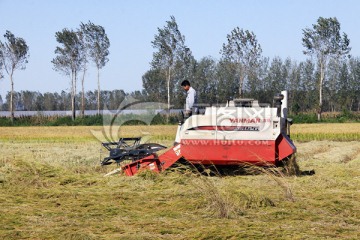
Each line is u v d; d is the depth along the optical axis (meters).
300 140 38.84
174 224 10.68
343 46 70.69
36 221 11.02
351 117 68.19
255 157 16.27
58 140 39.78
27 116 71.25
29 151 28.16
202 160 16.41
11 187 14.95
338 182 15.15
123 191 14.20
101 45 73.44
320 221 10.87
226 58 71.31
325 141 37.50
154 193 13.82
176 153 16.50
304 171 17.88
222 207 11.45
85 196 13.62
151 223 10.76
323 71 71.38
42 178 15.98
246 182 15.14
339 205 12.12
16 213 11.75
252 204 12.16
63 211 11.94
